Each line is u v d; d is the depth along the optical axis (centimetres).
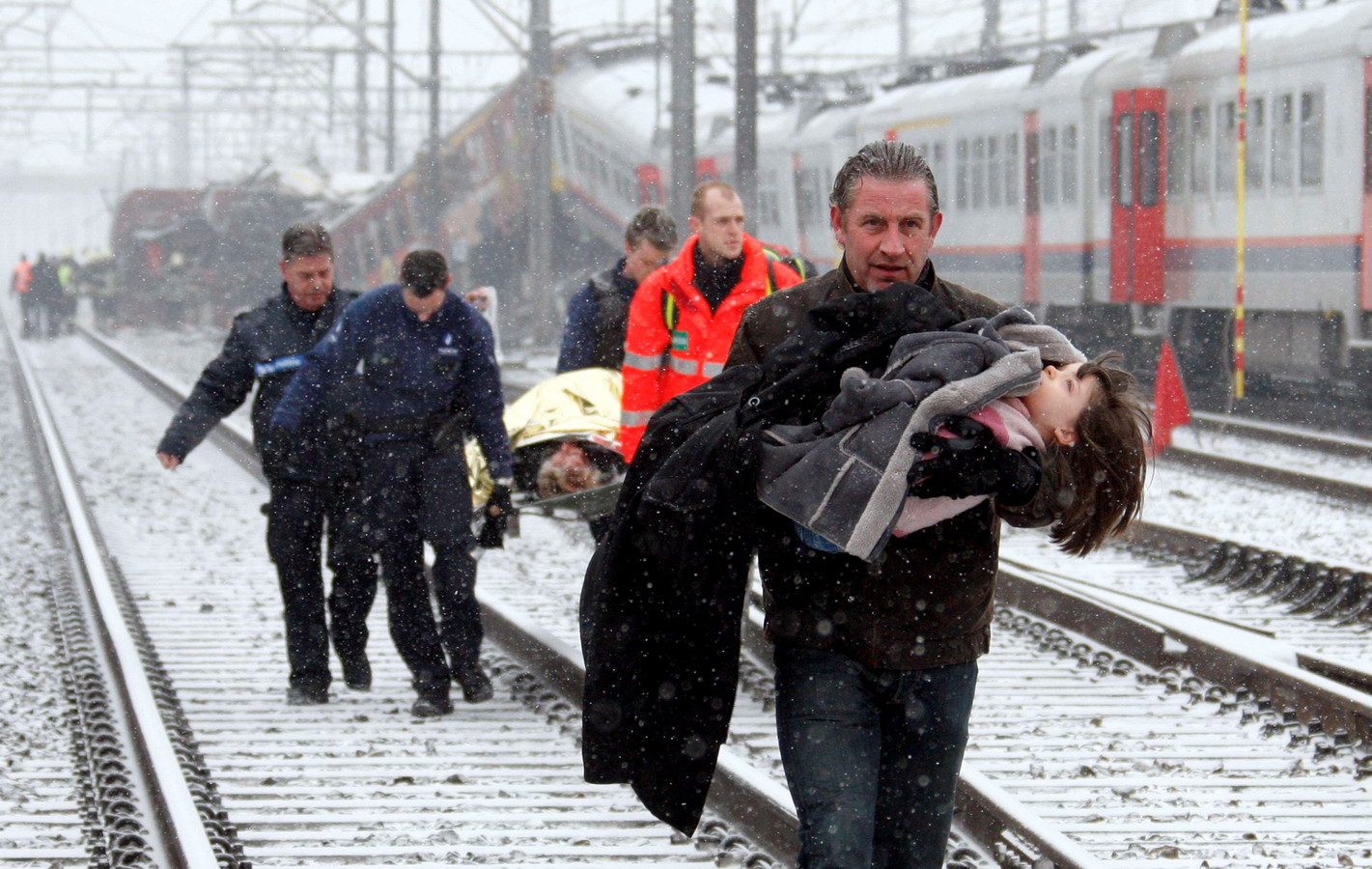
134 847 1051
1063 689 1502
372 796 1192
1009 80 5231
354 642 1509
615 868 1020
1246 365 4359
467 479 1420
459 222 8481
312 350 1402
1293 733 1316
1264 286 4166
